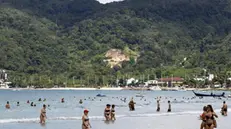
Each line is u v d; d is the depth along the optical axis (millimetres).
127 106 144250
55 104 160250
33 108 133000
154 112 113812
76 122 85125
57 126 77562
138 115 103125
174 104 162750
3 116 99625
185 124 83125
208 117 59750
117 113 109625
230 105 157375
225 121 88812
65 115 103375
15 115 103375
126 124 82000
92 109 129375
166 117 98312
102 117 95688
